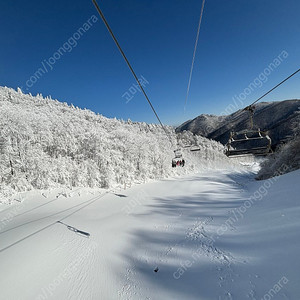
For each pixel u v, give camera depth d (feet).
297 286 20.24
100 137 177.78
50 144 155.53
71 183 132.98
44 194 108.88
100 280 34.27
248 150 45.44
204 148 373.20
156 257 40.75
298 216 37.19
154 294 28.86
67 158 149.48
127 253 44.57
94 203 102.42
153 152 229.45
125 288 31.68
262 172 143.33
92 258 41.83
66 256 41.78
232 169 299.99
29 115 158.10
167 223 63.98
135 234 56.54
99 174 148.87
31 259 39.19
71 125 194.29
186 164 279.69
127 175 176.76
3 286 31.12
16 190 109.81
